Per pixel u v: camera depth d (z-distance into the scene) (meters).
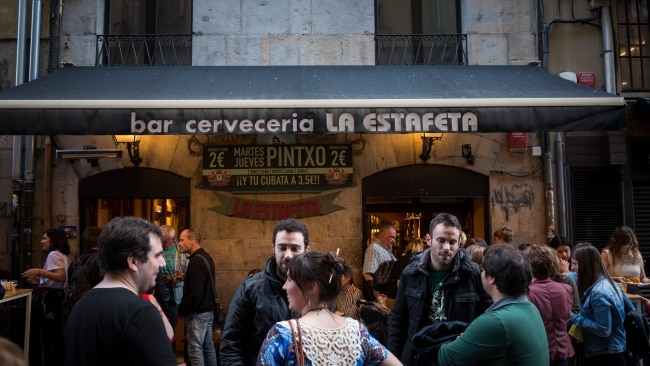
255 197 7.90
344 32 8.29
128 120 6.11
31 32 7.88
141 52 8.38
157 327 2.43
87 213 8.02
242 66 8.09
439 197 8.52
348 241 7.89
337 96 6.49
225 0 8.26
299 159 7.92
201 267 6.48
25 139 7.76
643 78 8.44
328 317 2.40
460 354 2.97
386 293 6.32
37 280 7.14
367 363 2.44
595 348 4.60
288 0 8.29
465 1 8.45
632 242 6.85
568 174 8.11
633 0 8.55
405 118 6.25
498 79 7.39
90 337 2.39
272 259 3.40
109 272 2.60
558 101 6.29
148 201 8.17
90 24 8.15
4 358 1.41
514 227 8.02
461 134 8.10
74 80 7.16
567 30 8.40
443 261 3.67
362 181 8.02
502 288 3.07
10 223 7.76
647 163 8.22
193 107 6.15
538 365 2.92
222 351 3.23
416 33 8.63
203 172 7.86
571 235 8.05
